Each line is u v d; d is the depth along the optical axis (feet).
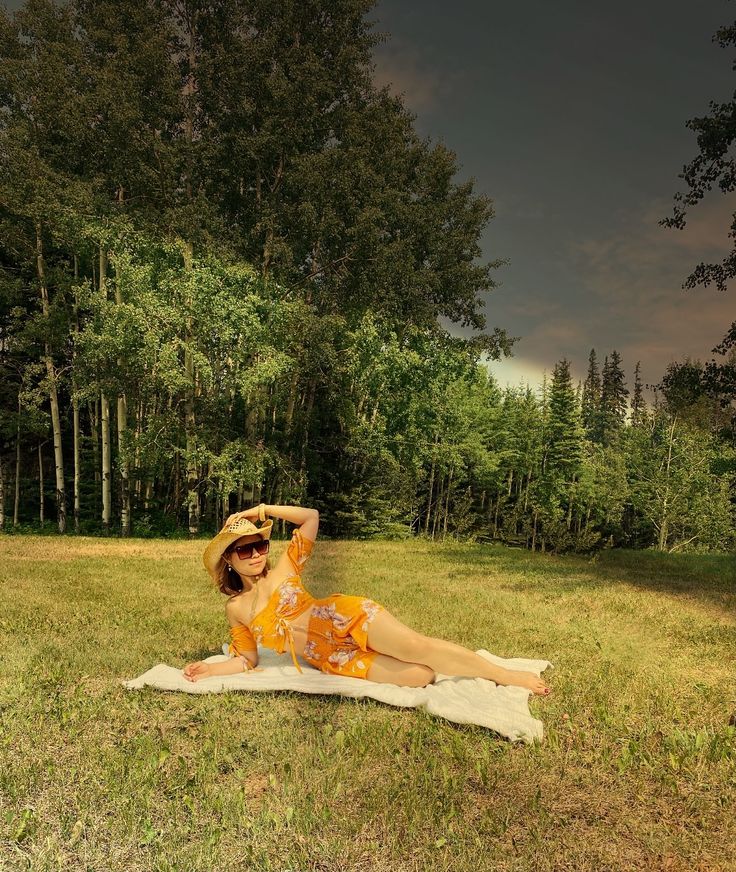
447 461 133.49
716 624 25.34
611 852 8.21
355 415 108.88
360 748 11.06
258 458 90.27
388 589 34.27
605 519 180.45
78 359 87.56
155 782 9.66
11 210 84.28
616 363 304.09
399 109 95.81
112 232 80.38
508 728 12.04
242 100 87.10
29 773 9.99
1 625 21.47
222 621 23.58
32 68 80.38
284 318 88.12
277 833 8.40
